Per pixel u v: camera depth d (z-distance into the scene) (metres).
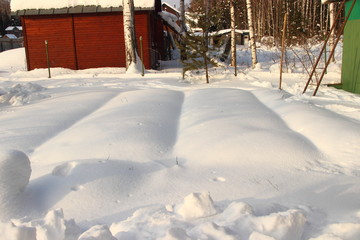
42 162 4.12
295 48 22.02
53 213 2.31
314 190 3.24
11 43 39.12
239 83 10.94
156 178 3.58
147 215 2.66
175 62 22.12
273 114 6.25
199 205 2.60
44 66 18.45
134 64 14.65
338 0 9.67
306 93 8.73
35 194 3.21
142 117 5.95
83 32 18.03
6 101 7.96
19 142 4.86
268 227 2.27
